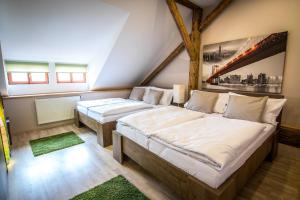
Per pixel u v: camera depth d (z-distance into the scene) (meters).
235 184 1.43
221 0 3.38
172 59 4.56
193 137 1.70
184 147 1.50
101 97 4.69
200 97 3.19
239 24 3.22
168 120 2.30
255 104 2.46
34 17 2.53
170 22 3.66
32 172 2.15
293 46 2.67
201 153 1.38
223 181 1.32
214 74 3.63
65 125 4.07
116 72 4.46
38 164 2.34
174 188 1.58
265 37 2.89
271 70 2.88
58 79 4.25
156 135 1.79
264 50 2.92
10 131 3.13
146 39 3.77
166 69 4.78
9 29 2.63
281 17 2.74
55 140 3.15
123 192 1.77
